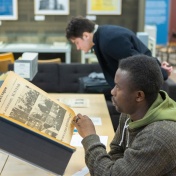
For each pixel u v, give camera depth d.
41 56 5.83
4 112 1.52
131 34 2.90
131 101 1.38
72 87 4.55
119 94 1.40
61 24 6.00
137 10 5.96
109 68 3.02
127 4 5.95
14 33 6.00
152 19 10.73
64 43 5.99
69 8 5.95
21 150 1.44
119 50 2.80
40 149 1.48
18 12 5.93
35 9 5.93
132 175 1.31
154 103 1.39
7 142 1.43
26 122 1.56
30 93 1.66
